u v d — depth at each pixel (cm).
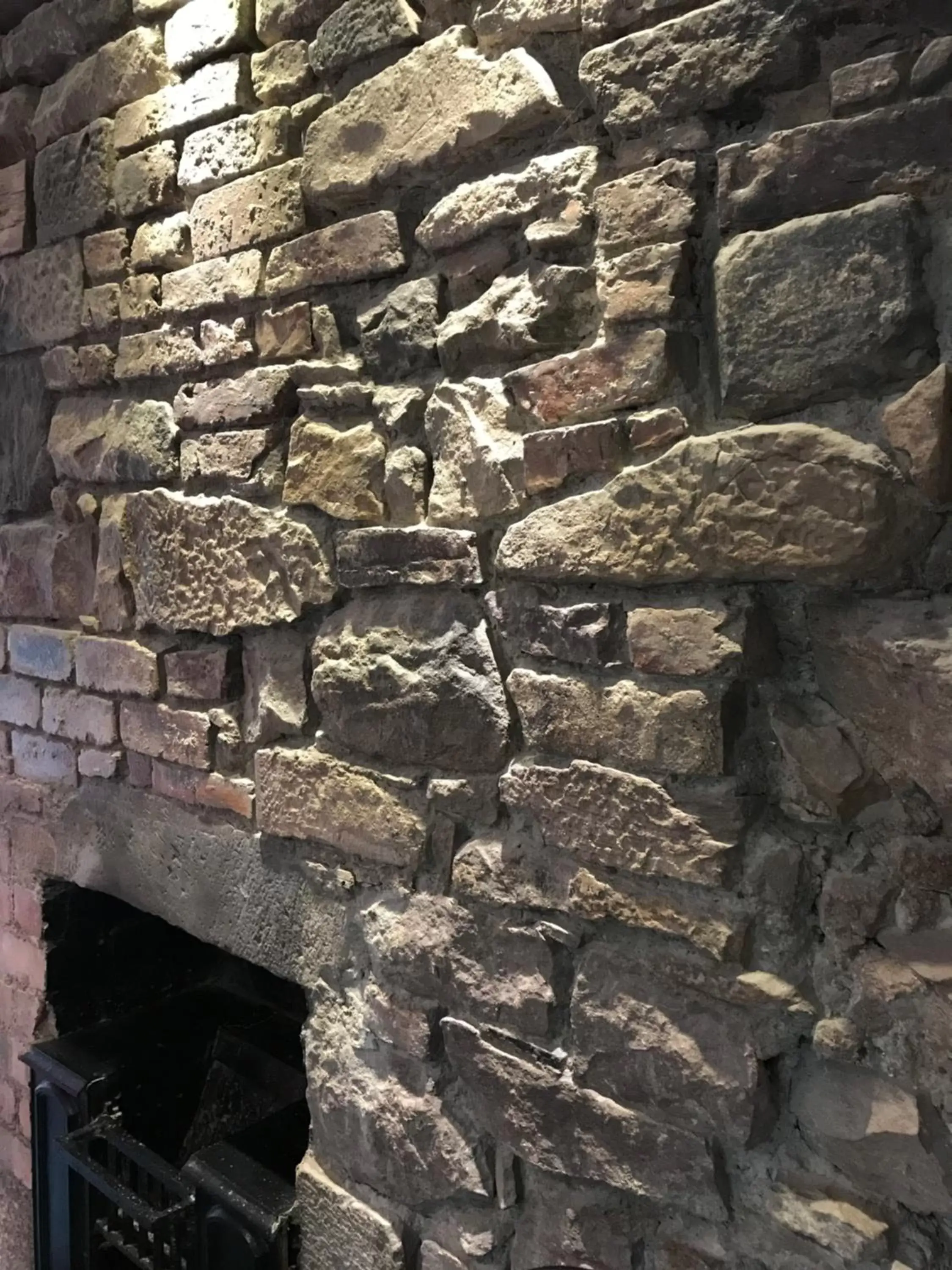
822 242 91
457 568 121
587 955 114
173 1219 150
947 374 86
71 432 177
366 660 133
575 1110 115
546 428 112
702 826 101
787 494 93
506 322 114
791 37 92
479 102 116
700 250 101
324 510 136
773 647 99
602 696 108
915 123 86
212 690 155
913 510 88
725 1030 103
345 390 133
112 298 166
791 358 93
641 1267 113
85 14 166
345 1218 139
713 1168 105
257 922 153
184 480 157
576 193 108
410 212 128
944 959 90
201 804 161
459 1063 127
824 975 97
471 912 125
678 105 99
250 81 145
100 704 177
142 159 159
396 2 123
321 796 140
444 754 126
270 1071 179
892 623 91
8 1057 213
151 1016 199
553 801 114
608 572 106
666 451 102
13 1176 215
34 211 182
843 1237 96
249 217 144
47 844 195
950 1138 91
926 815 91
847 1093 97
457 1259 128
